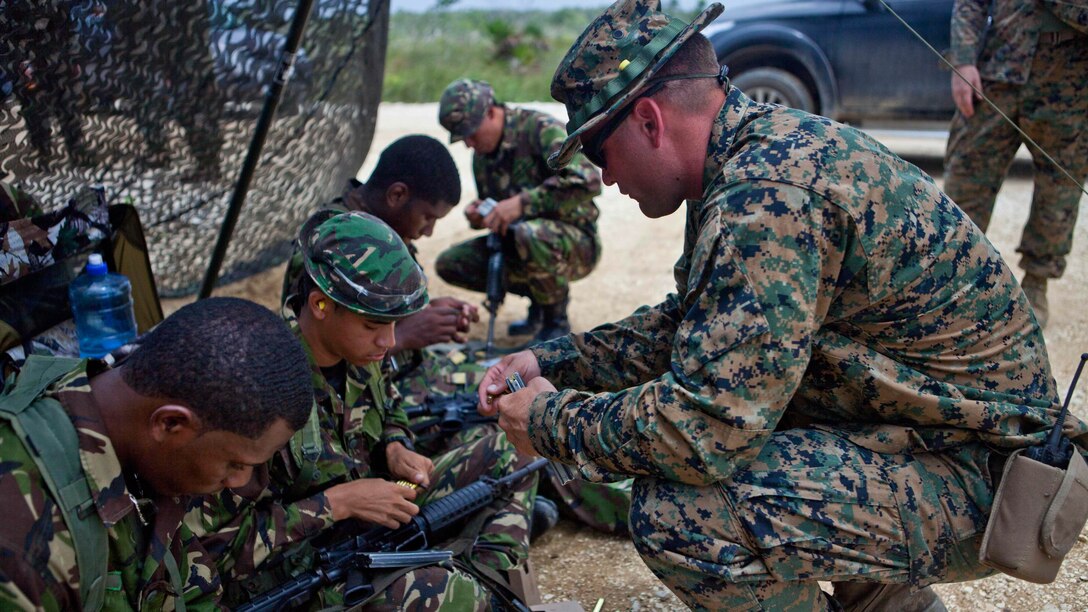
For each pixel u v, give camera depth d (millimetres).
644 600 2578
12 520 1436
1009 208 6250
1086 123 3918
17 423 1494
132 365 1590
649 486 2008
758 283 1733
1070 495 1798
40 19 2588
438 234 6000
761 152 1796
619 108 1881
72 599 1526
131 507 1587
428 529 2385
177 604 1774
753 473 1928
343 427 2471
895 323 1865
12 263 2330
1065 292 4781
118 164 3367
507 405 2119
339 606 2088
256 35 3650
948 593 2527
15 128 2727
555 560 2809
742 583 1945
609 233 6156
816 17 7199
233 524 2062
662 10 1938
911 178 1852
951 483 1938
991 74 4023
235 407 1551
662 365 2287
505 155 4293
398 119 9961
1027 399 1948
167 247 4184
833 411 2031
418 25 21031
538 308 4629
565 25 21547
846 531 1902
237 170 4047
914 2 6836
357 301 2201
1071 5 3703
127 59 3049
